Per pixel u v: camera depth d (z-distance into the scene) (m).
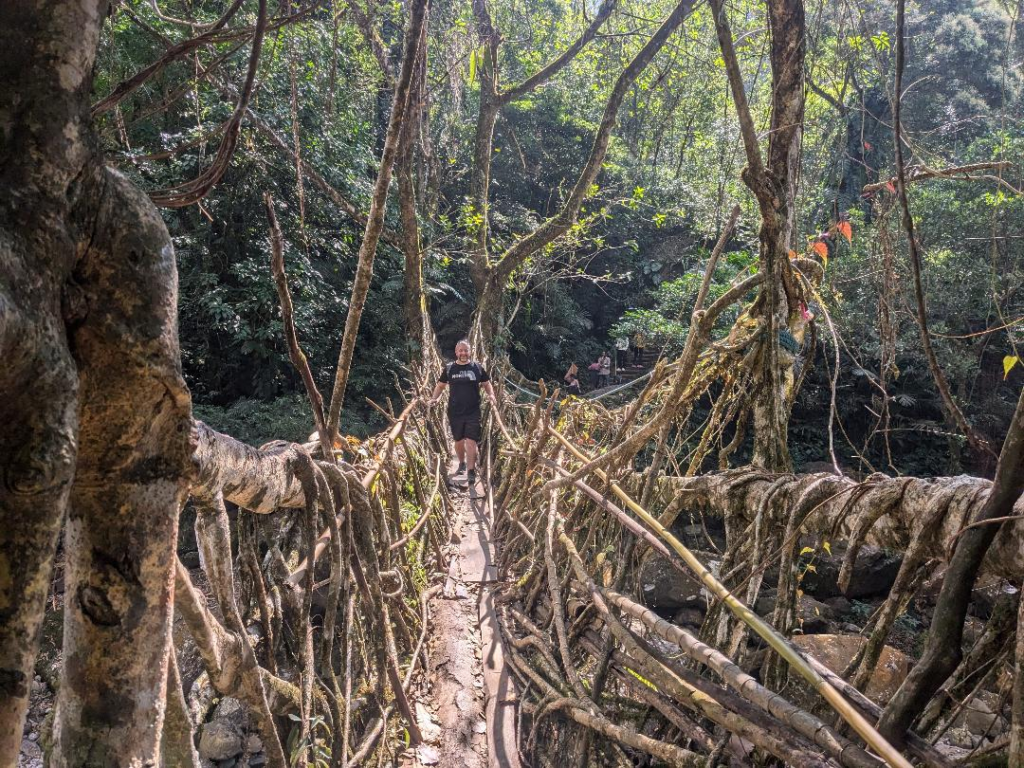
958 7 10.04
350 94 8.25
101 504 1.12
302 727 2.21
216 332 9.35
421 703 3.27
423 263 10.62
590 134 16.05
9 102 0.88
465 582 4.68
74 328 1.01
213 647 1.73
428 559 4.74
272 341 9.39
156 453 1.16
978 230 8.16
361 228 10.08
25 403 0.86
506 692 3.39
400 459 4.92
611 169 15.92
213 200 8.35
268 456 2.15
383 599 2.93
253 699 1.93
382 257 10.88
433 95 10.12
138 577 1.15
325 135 8.23
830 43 4.91
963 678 1.70
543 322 15.12
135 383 1.06
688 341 2.92
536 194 16.48
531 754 3.12
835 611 6.06
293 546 2.98
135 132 7.40
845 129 3.77
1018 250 7.16
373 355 10.67
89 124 0.96
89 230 0.99
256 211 8.69
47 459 0.86
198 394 9.46
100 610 1.13
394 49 9.50
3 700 0.85
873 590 6.32
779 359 3.07
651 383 3.39
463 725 3.10
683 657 2.83
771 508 2.48
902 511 1.92
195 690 2.88
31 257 0.87
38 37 0.89
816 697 2.99
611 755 2.79
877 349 8.62
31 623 0.87
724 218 10.12
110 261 1.02
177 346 1.12
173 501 1.19
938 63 9.48
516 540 4.69
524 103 14.83
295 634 2.68
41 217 0.89
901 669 4.21
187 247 8.55
